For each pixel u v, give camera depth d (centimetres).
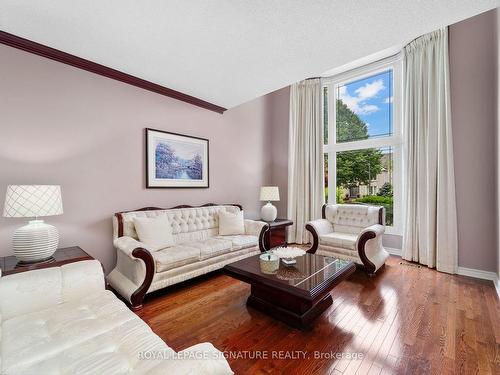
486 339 183
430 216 338
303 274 213
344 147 467
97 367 97
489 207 305
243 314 221
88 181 275
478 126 311
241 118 473
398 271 329
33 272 158
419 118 353
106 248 289
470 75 315
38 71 243
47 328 127
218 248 303
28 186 197
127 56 254
